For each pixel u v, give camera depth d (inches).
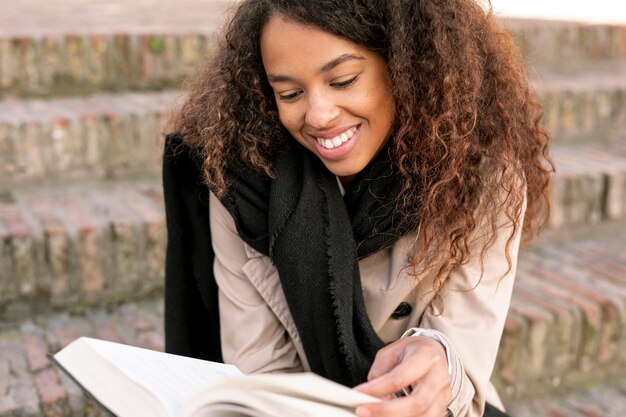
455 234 44.8
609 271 96.3
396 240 46.5
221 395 32.0
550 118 120.3
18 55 110.3
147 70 118.3
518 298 87.0
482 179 45.5
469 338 44.6
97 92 116.4
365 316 46.7
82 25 123.4
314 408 30.8
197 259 53.6
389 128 43.8
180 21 132.9
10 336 80.4
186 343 56.6
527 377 82.8
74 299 86.7
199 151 48.3
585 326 84.1
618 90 124.0
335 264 45.1
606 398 83.4
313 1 38.6
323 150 42.4
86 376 38.5
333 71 39.8
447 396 39.4
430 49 42.6
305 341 47.2
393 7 40.4
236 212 46.9
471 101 43.9
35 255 83.7
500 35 48.2
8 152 97.3
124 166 104.7
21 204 93.2
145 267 89.4
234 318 49.7
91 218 88.7
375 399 33.9
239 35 44.3
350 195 47.1
